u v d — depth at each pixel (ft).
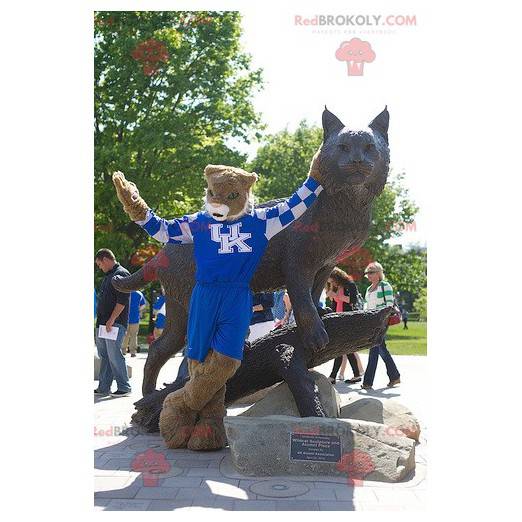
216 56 22.90
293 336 16.12
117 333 22.38
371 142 14.46
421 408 19.92
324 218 15.55
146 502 12.12
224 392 15.61
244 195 14.16
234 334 14.17
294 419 13.88
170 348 18.35
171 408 15.37
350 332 16.20
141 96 23.31
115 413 19.48
